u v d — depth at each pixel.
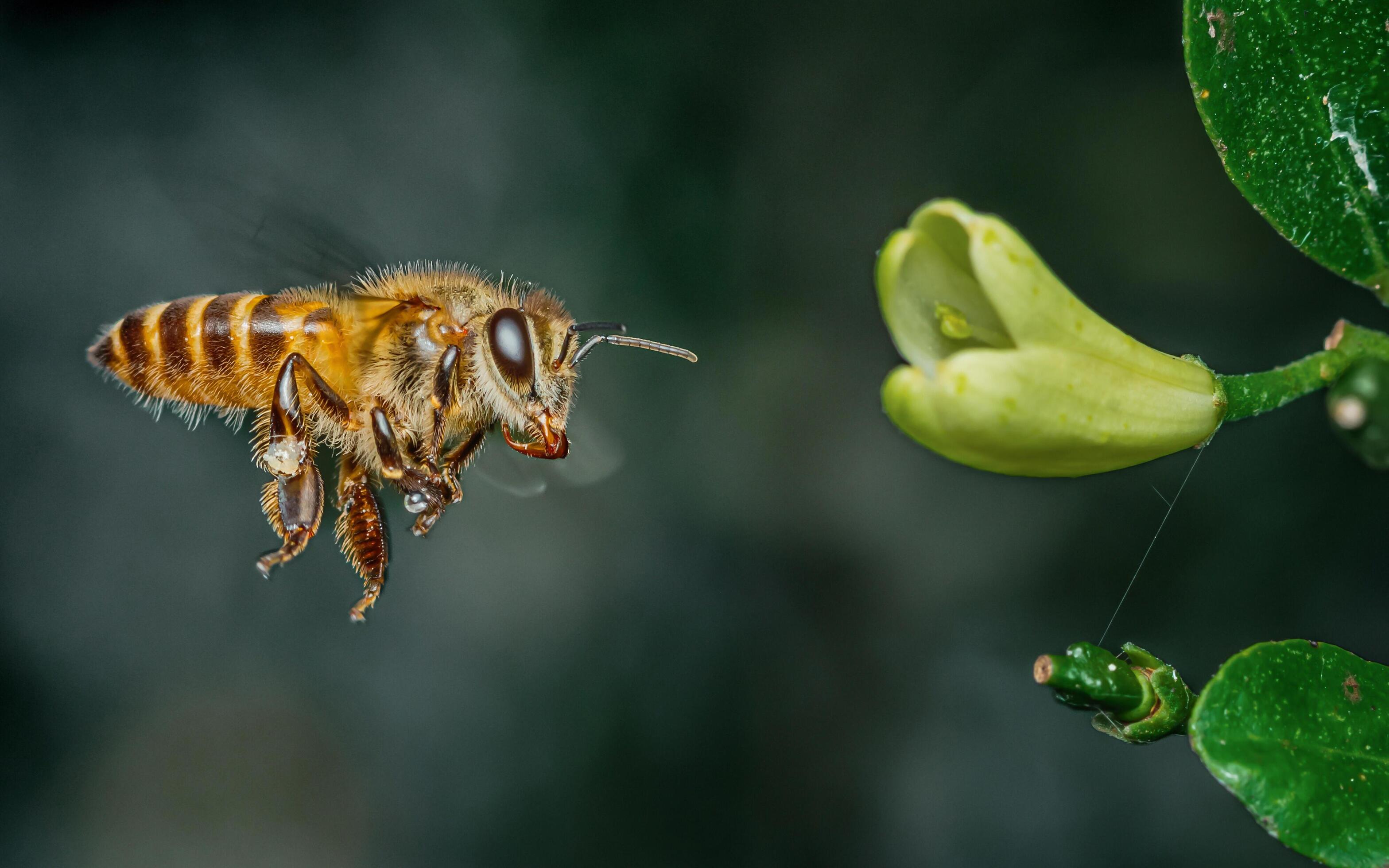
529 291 0.10
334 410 0.09
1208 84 0.08
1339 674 0.08
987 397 0.08
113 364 0.10
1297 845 0.08
